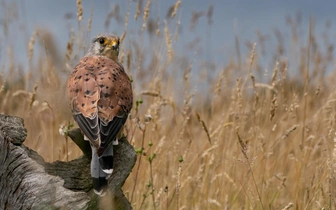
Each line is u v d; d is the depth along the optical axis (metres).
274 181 13.09
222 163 13.05
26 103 14.48
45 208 8.51
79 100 9.88
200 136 14.37
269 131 13.55
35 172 8.77
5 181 8.81
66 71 13.81
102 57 10.76
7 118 9.28
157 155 12.75
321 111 13.98
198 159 13.30
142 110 14.11
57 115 13.55
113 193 9.58
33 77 14.57
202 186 12.57
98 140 9.30
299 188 12.45
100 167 9.09
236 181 12.77
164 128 13.50
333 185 10.91
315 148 12.79
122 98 10.00
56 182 8.68
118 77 10.23
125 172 9.66
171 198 12.29
